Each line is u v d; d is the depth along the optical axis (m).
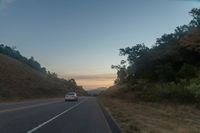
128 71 96.69
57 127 20.59
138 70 91.19
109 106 48.72
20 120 24.78
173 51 83.06
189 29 88.25
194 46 78.38
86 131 18.91
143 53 90.00
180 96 58.19
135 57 90.81
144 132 18.00
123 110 39.53
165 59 84.50
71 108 43.22
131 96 84.62
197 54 80.12
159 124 23.66
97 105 54.16
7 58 144.38
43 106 47.19
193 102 54.12
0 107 42.84
